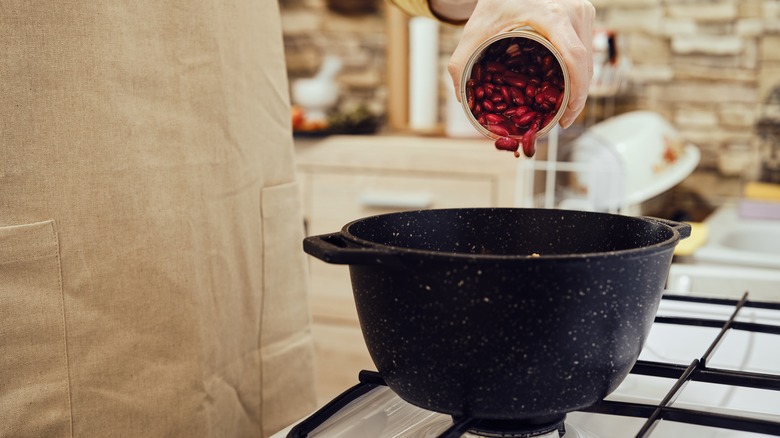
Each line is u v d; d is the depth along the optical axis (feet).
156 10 2.83
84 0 2.59
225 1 3.13
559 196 7.07
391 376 2.07
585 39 2.80
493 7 2.78
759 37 7.98
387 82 9.32
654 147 7.12
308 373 3.78
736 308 2.93
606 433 2.28
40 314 2.55
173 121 2.93
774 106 8.02
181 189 2.97
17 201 2.48
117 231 2.75
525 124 2.90
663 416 2.06
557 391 1.91
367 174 7.62
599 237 2.46
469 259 1.77
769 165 8.11
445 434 1.93
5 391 2.48
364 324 2.08
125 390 2.83
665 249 1.88
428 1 3.41
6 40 2.41
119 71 2.72
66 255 2.61
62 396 2.63
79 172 2.62
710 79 8.20
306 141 7.80
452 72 2.88
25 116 2.48
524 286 1.77
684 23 8.21
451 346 1.87
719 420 2.00
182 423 3.01
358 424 2.27
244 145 3.29
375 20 9.34
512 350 1.84
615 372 1.96
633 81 8.44
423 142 7.44
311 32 9.60
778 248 6.86
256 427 3.50
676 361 2.86
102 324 2.74
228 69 3.16
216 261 3.17
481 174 7.20
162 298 2.92
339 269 7.73
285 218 3.59
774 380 2.22
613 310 1.85
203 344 3.08
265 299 3.49
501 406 1.94
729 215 7.59
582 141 6.97
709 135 8.28
